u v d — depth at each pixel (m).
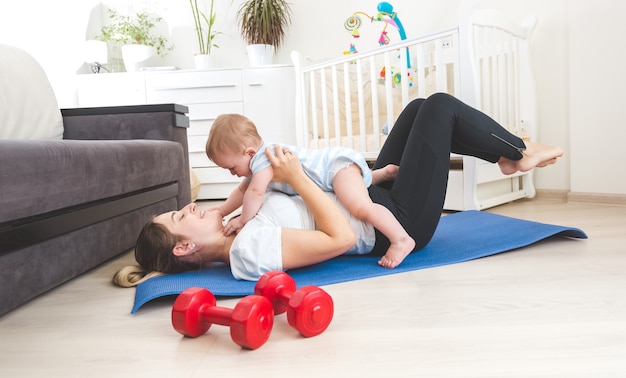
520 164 1.42
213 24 3.95
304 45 3.83
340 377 0.70
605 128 2.40
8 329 1.00
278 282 0.97
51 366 0.80
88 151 1.37
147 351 0.84
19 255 1.10
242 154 1.21
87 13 3.77
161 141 1.97
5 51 1.89
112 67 3.94
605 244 1.44
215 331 0.93
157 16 3.96
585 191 2.50
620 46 2.32
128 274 1.30
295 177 1.17
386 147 1.53
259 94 3.54
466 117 1.34
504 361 0.72
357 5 3.71
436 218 1.33
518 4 2.81
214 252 1.27
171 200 2.07
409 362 0.73
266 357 0.78
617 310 0.90
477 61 2.22
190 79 3.55
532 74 2.68
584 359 0.71
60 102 3.45
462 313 0.92
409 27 3.47
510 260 1.31
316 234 1.16
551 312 0.90
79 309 1.11
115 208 1.54
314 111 3.10
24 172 1.08
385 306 0.99
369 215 1.23
